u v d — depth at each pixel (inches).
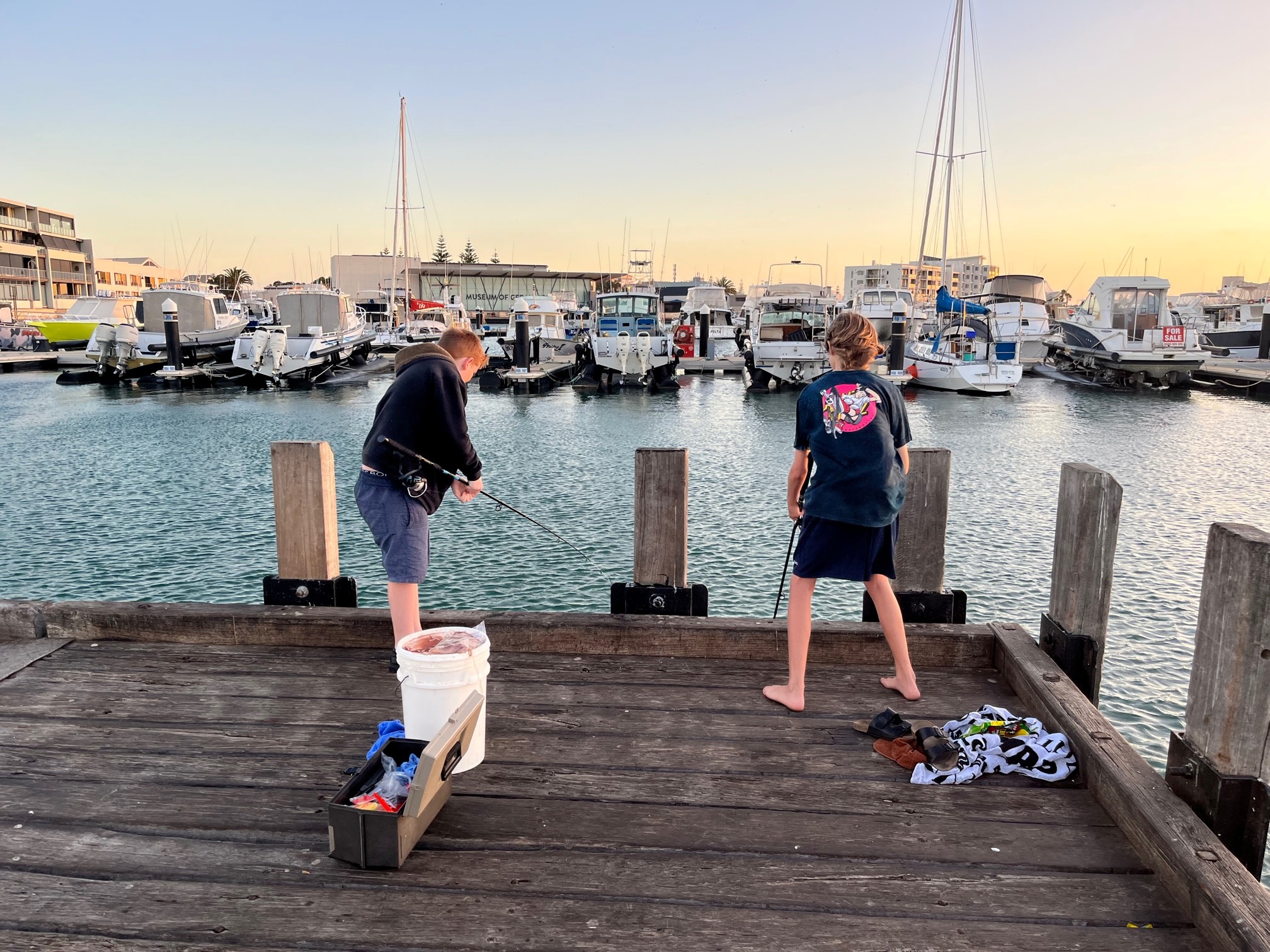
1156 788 92.2
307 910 77.1
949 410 844.6
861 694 126.7
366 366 1323.8
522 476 497.4
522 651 142.1
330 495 148.2
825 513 115.4
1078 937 75.4
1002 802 98.5
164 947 72.1
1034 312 1203.9
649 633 139.9
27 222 2618.1
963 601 146.3
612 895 80.0
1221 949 72.8
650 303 1154.0
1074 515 122.6
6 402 914.7
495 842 88.3
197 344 1188.5
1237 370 1045.8
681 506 145.2
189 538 362.3
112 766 102.4
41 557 334.0
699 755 108.0
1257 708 84.0
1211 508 420.2
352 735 111.0
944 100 1221.7
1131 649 246.7
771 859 86.2
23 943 72.2
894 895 80.7
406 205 1653.5
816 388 118.3
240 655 138.3
